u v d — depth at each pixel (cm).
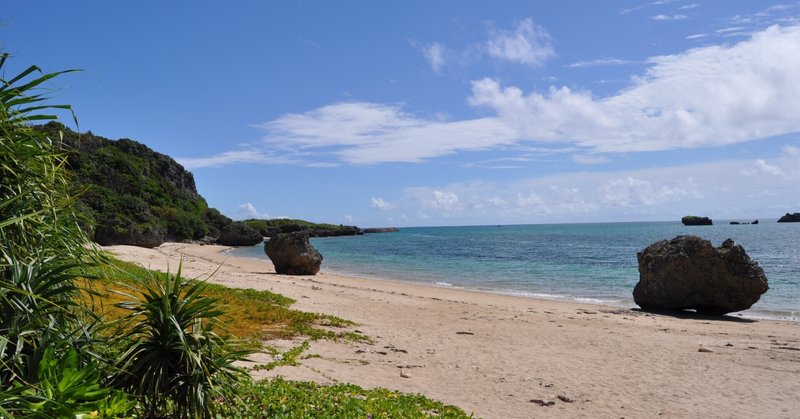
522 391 1091
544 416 939
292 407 767
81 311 494
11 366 404
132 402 412
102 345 498
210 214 11606
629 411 991
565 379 1198
